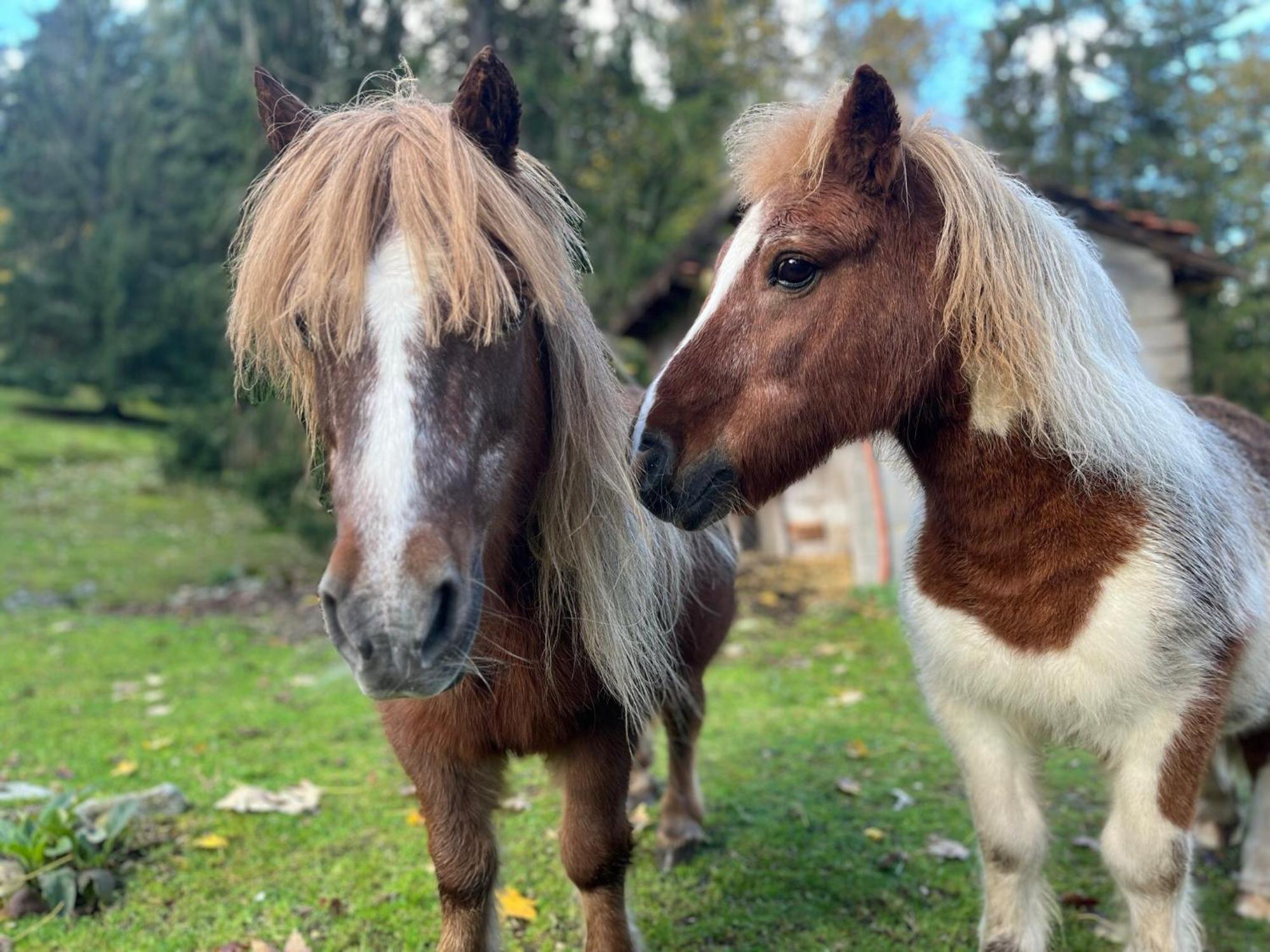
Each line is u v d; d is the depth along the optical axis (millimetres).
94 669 4766
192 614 6344
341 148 1364
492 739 1750
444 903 1797
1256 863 2359
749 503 1702
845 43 15844
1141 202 16281
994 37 17641
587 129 8523
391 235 1291
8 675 4609
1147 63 16781
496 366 1349
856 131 1572
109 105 19031
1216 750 2586
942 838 2766
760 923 2324
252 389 1672
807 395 1630
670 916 2367
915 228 1640
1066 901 2393
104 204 18812
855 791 3084
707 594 2422
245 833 2773
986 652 1720
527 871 2564
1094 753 1813
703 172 10906
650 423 1679
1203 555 1667
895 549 6527
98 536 9281
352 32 7227
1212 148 16297
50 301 17828
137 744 3594
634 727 1877
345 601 1162
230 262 1639
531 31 7938
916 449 1802
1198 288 7789
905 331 1636
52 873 2340
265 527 9453
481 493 1340
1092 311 1690
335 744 3629
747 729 3756
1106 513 1636
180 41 17547
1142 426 1650
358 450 1217
